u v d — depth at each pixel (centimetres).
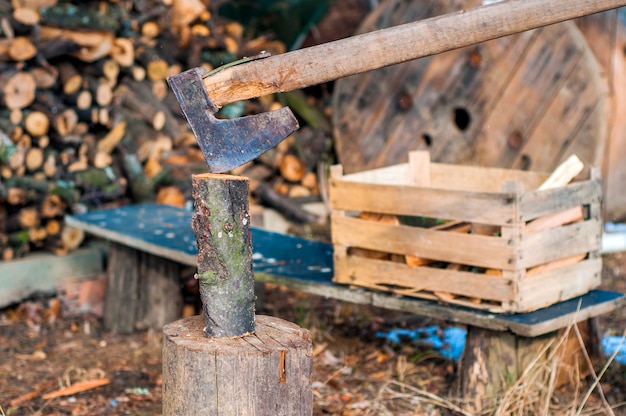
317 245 468
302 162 716
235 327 264
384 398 379
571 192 359
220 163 254
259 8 860
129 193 609
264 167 702
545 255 347
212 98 252
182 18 632
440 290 357
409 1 687
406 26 240
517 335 351
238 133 253
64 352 469
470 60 645
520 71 618
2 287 524
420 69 672
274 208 684
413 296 368
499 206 336
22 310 532
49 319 525
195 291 542
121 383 414
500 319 333
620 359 413
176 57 642
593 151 584
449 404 359
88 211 570
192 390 254
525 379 348
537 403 352
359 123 711
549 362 363
